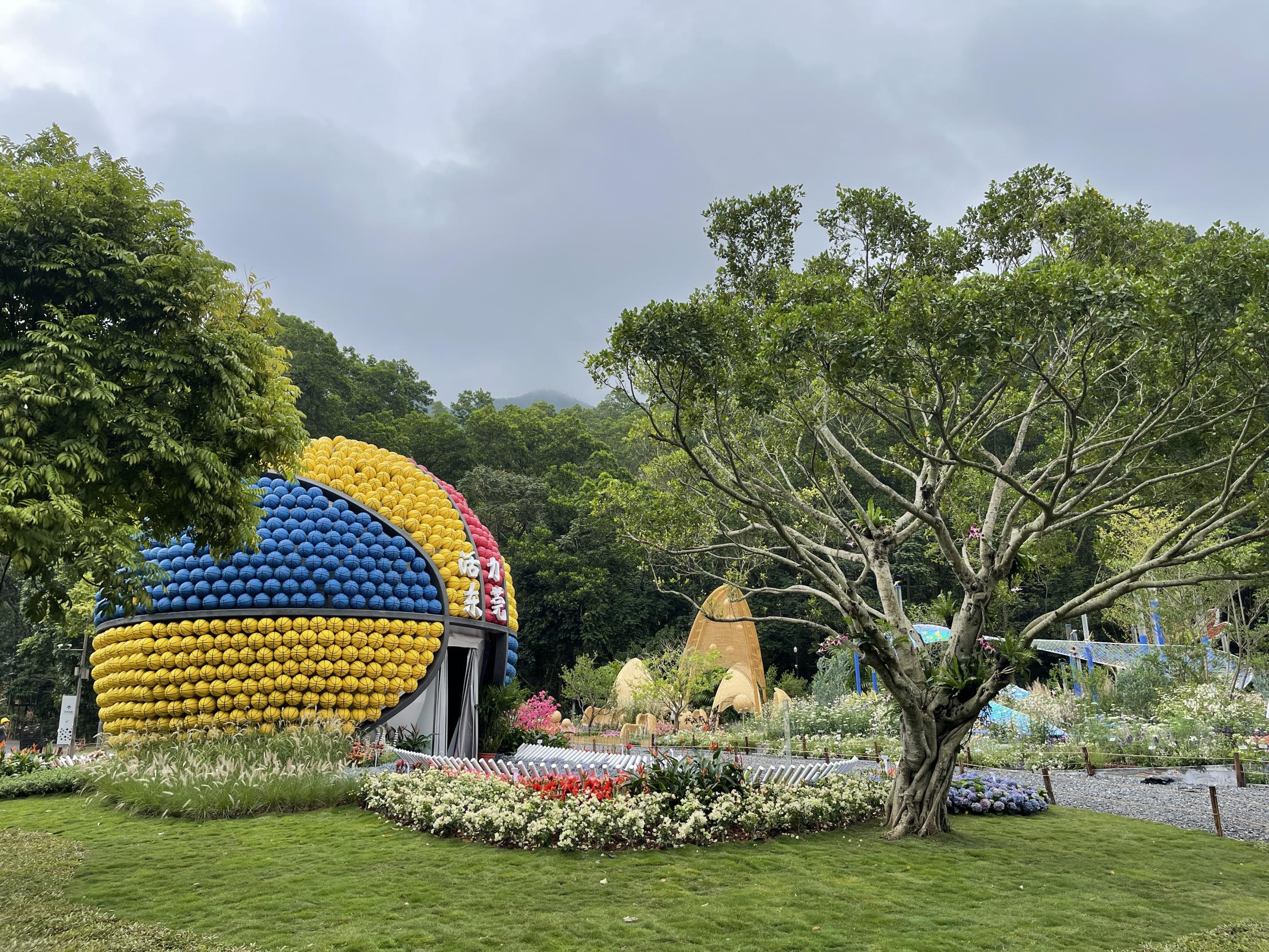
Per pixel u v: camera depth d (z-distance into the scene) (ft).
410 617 56.49
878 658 34.58
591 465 197.88
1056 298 29.37
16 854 30.94
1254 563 40.50
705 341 34.35
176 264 28.09
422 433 193.57
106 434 26.53
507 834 31.68
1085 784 52.37
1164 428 39.17
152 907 24.04
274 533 54.29
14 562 23.79
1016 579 47.09
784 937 21.57
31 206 26.58
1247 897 26.58
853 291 39.58
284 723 51.29
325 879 26.81
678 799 34.73
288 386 33.09
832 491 61.72
